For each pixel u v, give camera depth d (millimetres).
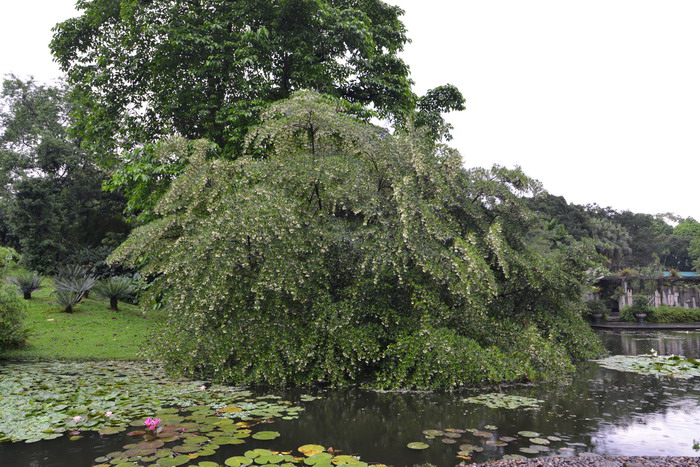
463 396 5238
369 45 12156
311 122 6457
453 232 6371
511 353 6184
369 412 4508
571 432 3822
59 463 3086
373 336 5871
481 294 6484
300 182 6359
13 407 4387
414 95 14305
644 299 20891
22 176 22484
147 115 12555
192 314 5863
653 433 3785
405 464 3096
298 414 4426
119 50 11984
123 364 7105
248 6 11219
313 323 5836
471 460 3164
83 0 12188
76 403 4586
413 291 6148
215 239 5621
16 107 25391
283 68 11766
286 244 5816
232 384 5840
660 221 72188
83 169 23047
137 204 11219
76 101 13234
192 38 10484
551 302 7973
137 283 12969
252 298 6195
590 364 7730
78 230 22641
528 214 7590
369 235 6180
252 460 3059
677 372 6820
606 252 42594
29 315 10836
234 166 6688
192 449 3256
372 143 6605
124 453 3201
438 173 6477
